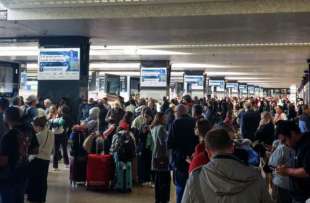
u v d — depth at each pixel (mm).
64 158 11188
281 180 4418
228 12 10289
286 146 4281
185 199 2455
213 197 2365
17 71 23422
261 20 11031
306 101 26188
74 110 14594
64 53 14852
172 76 36750
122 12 11102
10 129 4527
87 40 15000
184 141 5574
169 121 8656
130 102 13695
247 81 46750
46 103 11852
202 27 12352
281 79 42031
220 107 18125
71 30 13516
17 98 9344
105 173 8266
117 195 7949
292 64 24844
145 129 9062
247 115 10211
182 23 11758
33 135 5164
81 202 7281
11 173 4395
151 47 18875
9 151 4363
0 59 25375
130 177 8352
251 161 4625
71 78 14758
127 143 8234
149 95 23031
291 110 16875
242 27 12219
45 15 11648
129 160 8289
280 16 10422
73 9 11445
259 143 7539
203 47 18547
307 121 9188
